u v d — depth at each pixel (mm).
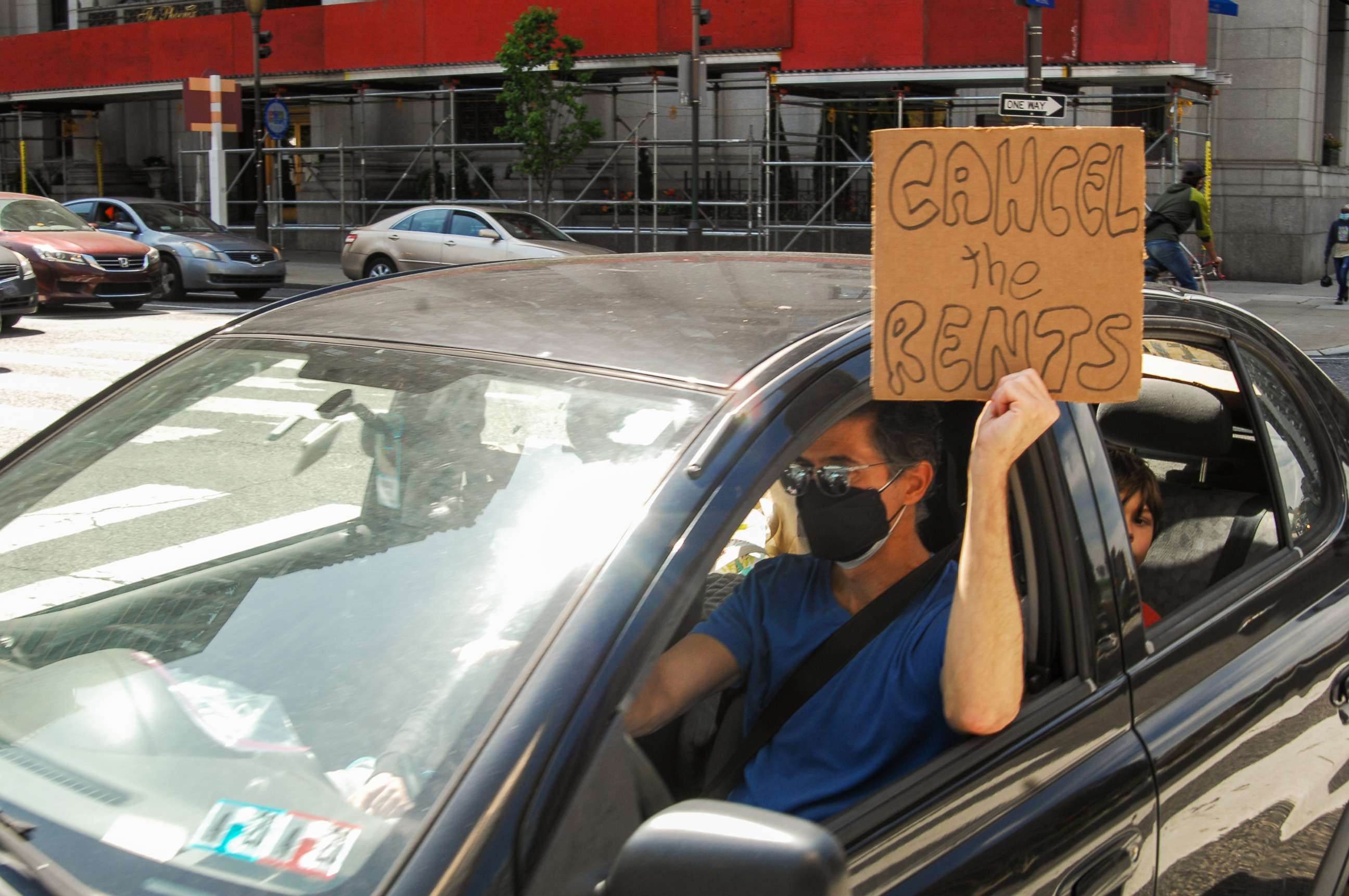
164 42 28203
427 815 1354
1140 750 2002
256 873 1400
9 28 37750
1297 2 23422
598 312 2107
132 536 2029
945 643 1858
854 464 1988
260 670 1688
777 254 2787
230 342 2383
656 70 22297
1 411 10016
